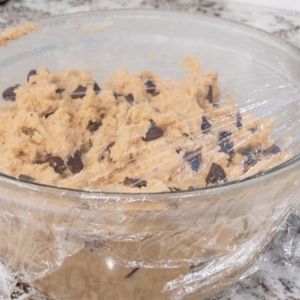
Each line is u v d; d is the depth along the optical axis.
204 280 0.45
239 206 0.41
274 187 0.42
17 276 0.47
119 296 0.45
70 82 0.53
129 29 0.57
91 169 0.45
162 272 0.43
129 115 0.49
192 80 0.54
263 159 0.46
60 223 0.41
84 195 0.39
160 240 0.41
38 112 0.49
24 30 0.54
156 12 0.56
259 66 0.54
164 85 0.54
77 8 0.75
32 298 0.47
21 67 0.54
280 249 0.50
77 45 0.56
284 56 0.53
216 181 0.44
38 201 0.40
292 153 0.46
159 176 0.44
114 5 0.76
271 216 0.44
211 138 0.47
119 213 0.40
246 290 0.48
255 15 0.75
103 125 0.49
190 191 0.39
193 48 0.57
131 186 0.43
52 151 0.46
